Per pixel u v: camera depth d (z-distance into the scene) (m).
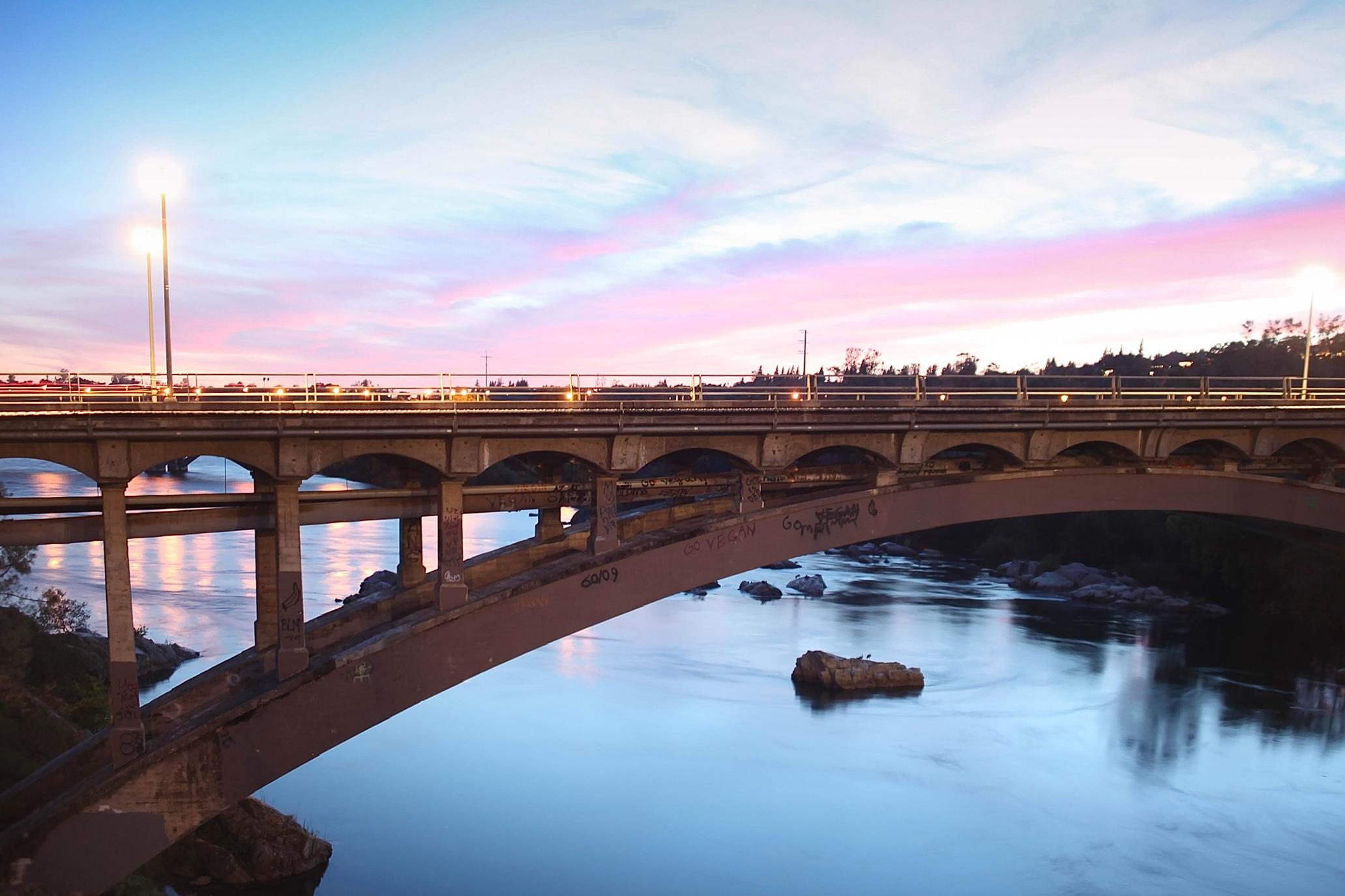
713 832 37.25
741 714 51.56
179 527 20.50
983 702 54.16
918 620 75.69
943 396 33.78
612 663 61.44
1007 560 109.12
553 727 49.16
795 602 83.06
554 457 25.31
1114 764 44.78
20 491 100.44
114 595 19.48
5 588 54.06
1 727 32.47
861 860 35.22
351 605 22.84
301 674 20.69
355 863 33.72
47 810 19.12
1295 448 34.69
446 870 33.47
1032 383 121.69
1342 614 70.31
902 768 44.16
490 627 22.55
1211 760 45.31
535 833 36.69
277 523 20.88
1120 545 97.75
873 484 27.62
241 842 31.94
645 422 23.94
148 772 19.53
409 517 23.30
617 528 24.58
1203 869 34.91
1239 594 84.44
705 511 26.47
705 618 75.75
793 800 40.41
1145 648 67.00
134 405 20.31
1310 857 35.75
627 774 42.97
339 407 22.08
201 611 68.12
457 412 21.73
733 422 24.92
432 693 21.98
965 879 33.88
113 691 19.41
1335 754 46.22
